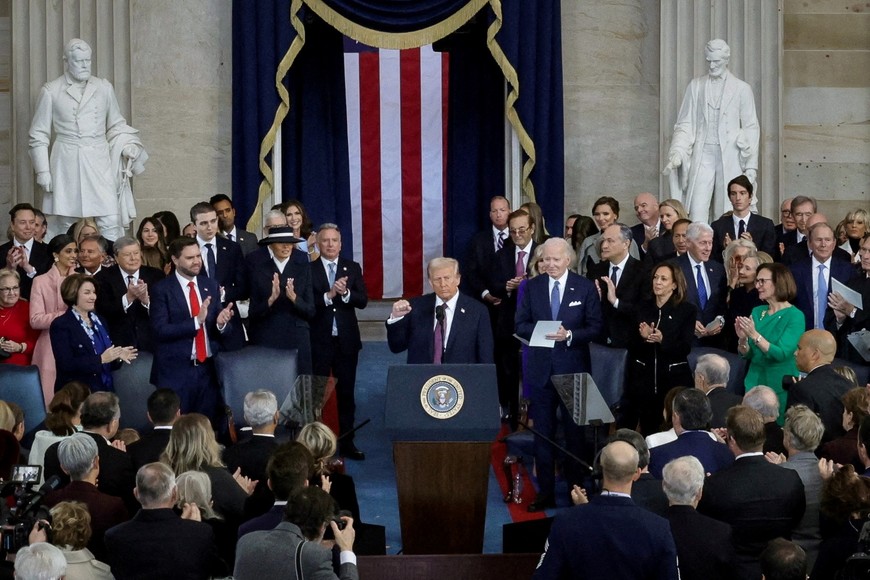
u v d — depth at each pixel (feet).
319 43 49.73
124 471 25.45
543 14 46.19
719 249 40.65
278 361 33.47
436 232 51.24
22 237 39.22
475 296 40.22
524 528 25.77
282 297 36.11
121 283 35.53
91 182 43.50
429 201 51.13
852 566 18.56
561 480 35.14
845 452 25.49
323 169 50.01
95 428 25.84
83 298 32.89
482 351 32.09
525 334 32.63
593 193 48.39
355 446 37.60
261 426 26.25
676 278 32.96
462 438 26.32
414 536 26.68
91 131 43.68
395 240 51.16
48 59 45.85
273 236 35.78
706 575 20.59
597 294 32.89
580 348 32.81
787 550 18.81
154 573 20.57
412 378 26.58
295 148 49.73
